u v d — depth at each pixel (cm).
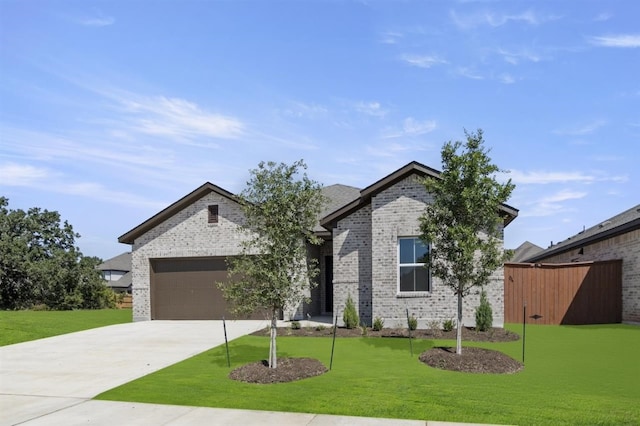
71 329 1722
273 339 994
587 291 1755
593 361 1062
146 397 820
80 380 960
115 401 802
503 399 770
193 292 1988
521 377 920
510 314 1780
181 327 1733
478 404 744
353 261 1708
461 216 1097
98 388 893
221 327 1697
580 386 849
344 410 725
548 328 1605
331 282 2016
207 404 772
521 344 1272
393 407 736
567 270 1766
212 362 1105
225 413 722
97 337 1528
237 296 988
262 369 973
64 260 3416
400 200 1609
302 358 1073
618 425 647
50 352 1279
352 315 1588
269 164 1001
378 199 1630
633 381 885
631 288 1709
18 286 3331
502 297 1526
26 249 3378
